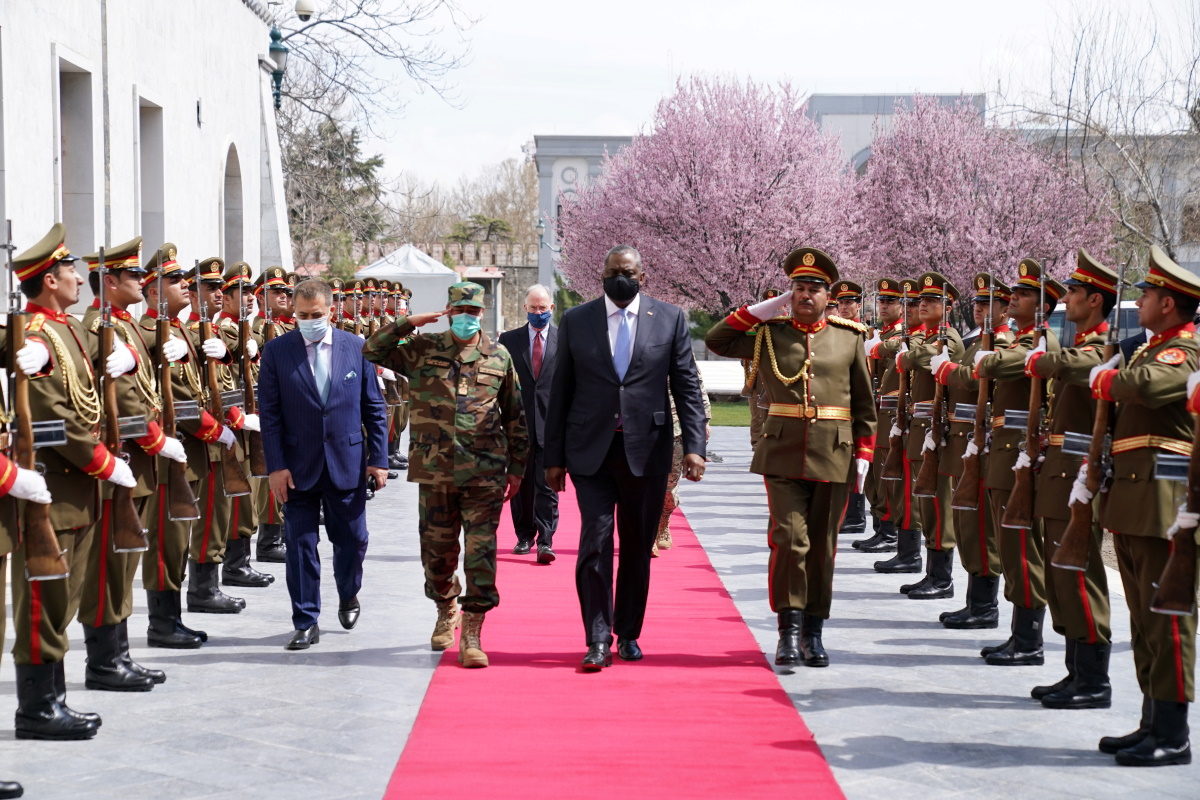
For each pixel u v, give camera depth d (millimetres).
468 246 65375
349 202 39656
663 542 9898
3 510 4625
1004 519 5914
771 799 4375
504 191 92625
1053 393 5859
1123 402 4914
